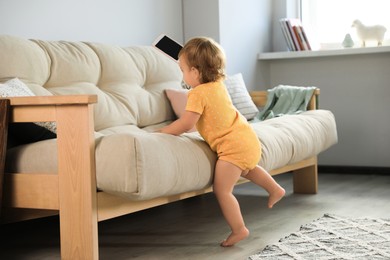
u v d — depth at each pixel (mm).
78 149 2070
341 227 2719
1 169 2195
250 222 2965
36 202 2188
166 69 3547
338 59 4535
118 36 3781
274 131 3014
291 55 4582
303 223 2912
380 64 4398
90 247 2070
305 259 2217
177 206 3479
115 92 3150
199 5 4285
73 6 3469
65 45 3049
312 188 3738
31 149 2236
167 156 2176
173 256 2371
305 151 3219
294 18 4867
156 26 4098
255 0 4641
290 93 3840
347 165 4570
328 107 4609
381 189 3811
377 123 4441
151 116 3291
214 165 2479
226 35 4289
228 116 2477
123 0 3818
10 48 2686
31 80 2729
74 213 2096
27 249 2531
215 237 2678
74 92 2898
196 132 2840
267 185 2627
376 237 2527
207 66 2490
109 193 2117
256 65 4652
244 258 2314
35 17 3242
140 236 2730
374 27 4445
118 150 2041
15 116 2215
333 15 4785
